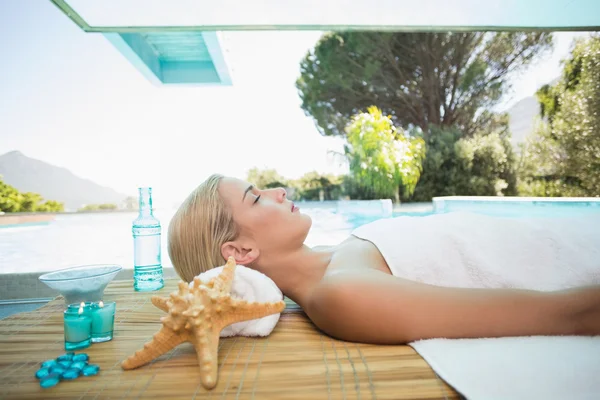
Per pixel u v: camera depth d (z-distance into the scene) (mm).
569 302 841
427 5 3412
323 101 9383
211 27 3742
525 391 644
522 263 1046
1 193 10375
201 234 1179
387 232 1151
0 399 717
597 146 6941
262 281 1033
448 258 1069
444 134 8094
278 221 1149
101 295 1147
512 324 833
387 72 8953
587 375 674
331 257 1153
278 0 3336
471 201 4148
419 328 850
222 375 781
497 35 8422
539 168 7492
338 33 8742
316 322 1016
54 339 1043
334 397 679
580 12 3514
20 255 3873
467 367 720
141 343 986
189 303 803
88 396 719
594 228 1123
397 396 673
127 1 3322
